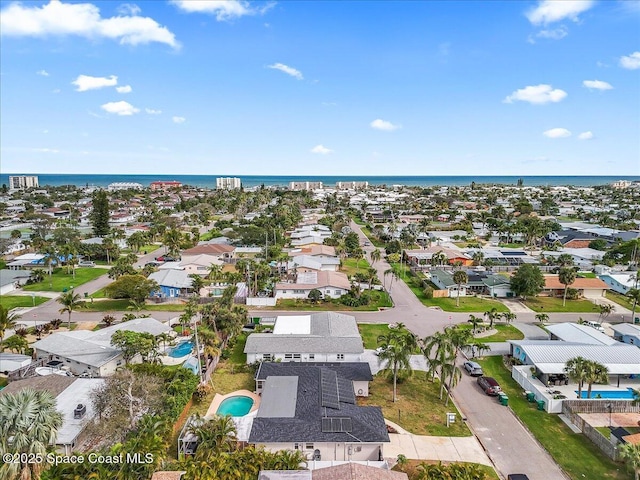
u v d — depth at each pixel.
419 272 123.12
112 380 45.06
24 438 31.44
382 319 85.12
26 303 92.38
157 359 62.56
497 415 51.75
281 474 35.00
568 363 54.31
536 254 146.00
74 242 139.75
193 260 119.69
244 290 101.62
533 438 47.19
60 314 85.56
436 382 59.84
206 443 38.25
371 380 55.62
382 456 42.31
